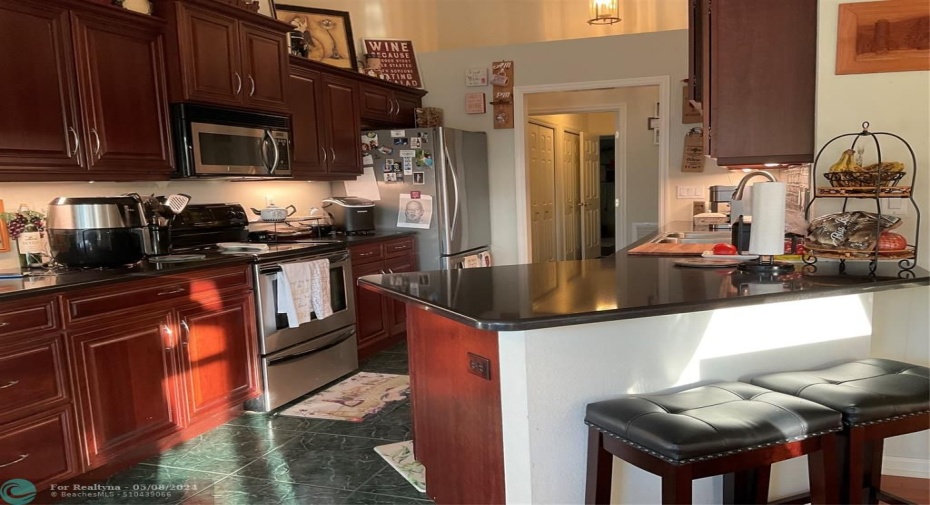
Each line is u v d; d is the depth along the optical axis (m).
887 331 2.25
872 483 1.88
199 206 3.57
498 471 1.68
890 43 2.11
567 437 1.63
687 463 1.31
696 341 1.79
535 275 2.16
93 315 2.37
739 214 2.55
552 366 1.59
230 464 2.62
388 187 4.79
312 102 4.16
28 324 2.15
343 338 3.77
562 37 5.85
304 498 2.31
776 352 1.90
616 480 1.72
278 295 3.25
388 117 4.99
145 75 3.01
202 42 3.20
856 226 1.92
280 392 3.27
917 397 1.55
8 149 2.43
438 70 5.37
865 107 2.15
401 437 2.85
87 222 2.60
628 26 5.71
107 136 2.82
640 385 1.72
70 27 2.66
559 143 7.46
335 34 4.73
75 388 2.31
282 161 3.77
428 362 2.07
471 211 5.03
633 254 2.75
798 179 3.25
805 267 2.09
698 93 2.66
